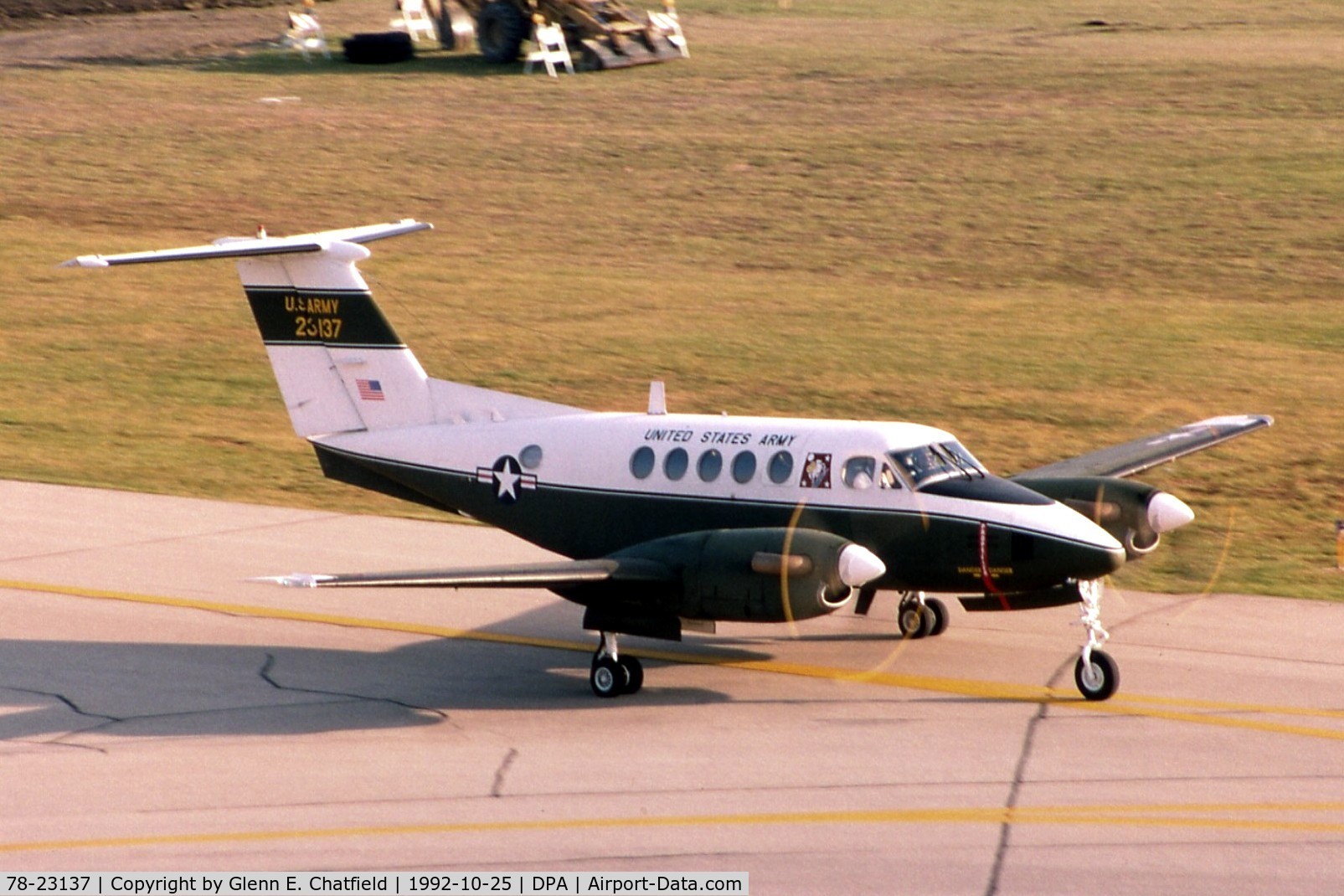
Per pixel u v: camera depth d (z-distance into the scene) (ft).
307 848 136.26
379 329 215.10
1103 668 172.24
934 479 179.11
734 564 166.50
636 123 606.96
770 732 165.78
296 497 284.41
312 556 242.99
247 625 209.56
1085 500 191.11
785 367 365.81
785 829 138.82
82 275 454.40
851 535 180.65
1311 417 317.63
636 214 504.84
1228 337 377.71
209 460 311.06
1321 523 258.57
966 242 469.98
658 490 191.72
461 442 208.33
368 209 506.89
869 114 615.16
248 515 269.85
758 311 413.80
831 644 199.52
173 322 419.95
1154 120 589.73
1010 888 126.00
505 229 492.13
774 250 469.98
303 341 219.41
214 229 485.97
